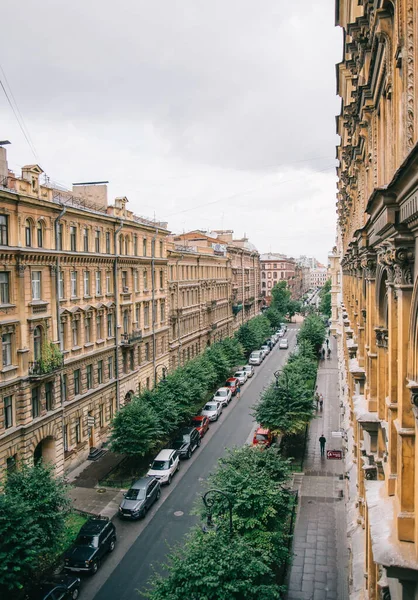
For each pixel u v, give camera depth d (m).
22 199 27.08
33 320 28.52
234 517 18.20
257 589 14.02
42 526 19.12
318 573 20.91
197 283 64.75
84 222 34.94
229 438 40.31
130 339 41.09
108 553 23.22
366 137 13.19
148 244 46.91
